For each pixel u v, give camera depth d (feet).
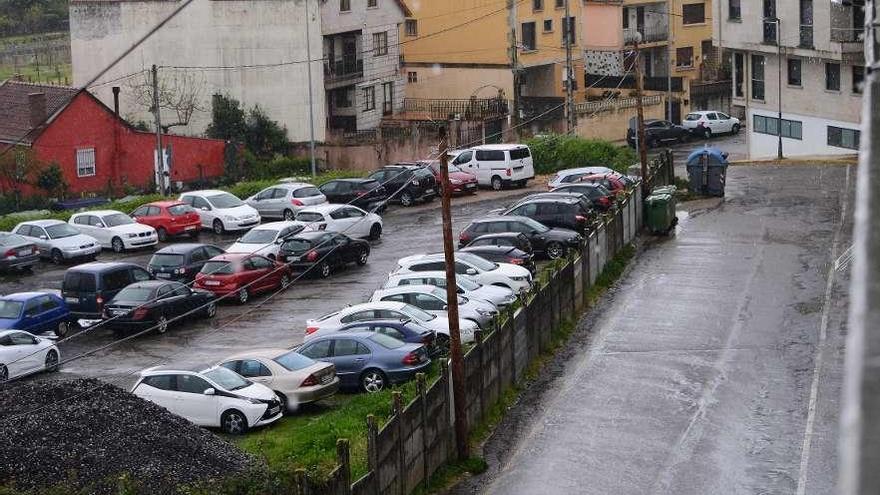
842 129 200.54
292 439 78.07
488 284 115.55
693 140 259.80
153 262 132.46
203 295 120.37
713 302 114.62
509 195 183.62
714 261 130.31
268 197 173.37
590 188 155.33
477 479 77.15
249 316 120.16
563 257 127.95
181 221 162.71
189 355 105.91
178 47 228.02
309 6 225.76
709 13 288.10
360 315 100.01
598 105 252.21
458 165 191.11
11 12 337.52
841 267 123.65
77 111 194.29
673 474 75.77
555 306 106.01
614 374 95.61
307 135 230.27
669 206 144.97
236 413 82.48
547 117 246.88
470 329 100.48
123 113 232.32
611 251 129.80
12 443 65.87
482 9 248.93
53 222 153.17
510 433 84.53
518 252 124.57
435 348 96.02
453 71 253.85
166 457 66.44
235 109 225.35
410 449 71.41
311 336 96.78
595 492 73.77
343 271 138.51
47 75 282.97
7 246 143.23
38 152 188.85
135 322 113.50
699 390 90.79
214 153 212.02
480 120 234.99
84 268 121.29
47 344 103.24
